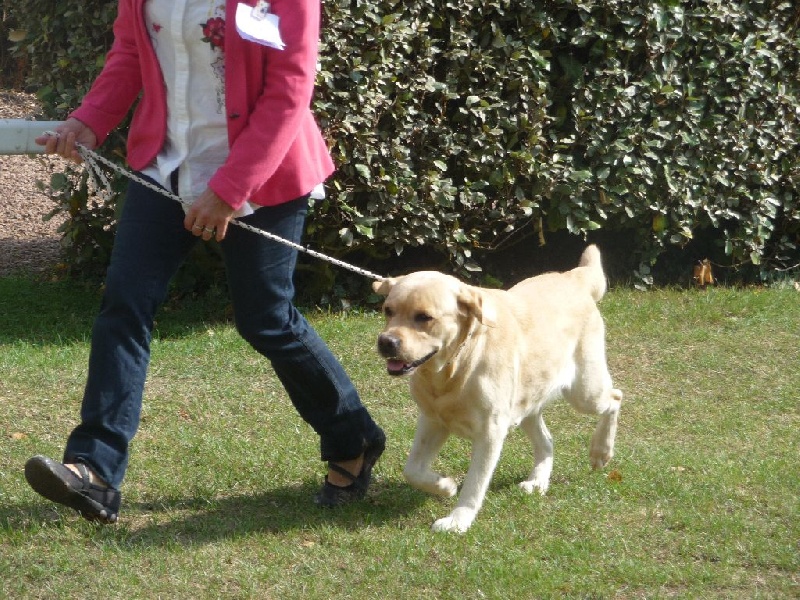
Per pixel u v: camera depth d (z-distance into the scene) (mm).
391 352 5277
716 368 9180
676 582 5070
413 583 4969
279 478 6363
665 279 12062
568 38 10703
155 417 7391
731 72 11234
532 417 6469
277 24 4910
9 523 5395
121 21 5520
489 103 10398
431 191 10125
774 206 11812
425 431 5910
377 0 9523
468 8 10016
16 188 15969
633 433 7609
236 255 5305
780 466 6754
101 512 5176
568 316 6332
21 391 7730
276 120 4926
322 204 9727
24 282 11500
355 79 9445
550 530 5723
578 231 10828
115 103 5559
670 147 11148
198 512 5828
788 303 11078
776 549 5395
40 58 10805
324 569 5098
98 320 5219
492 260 11797
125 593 4773
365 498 6125
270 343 5469
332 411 5758
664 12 10711
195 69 5074
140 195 5270
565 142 10609
